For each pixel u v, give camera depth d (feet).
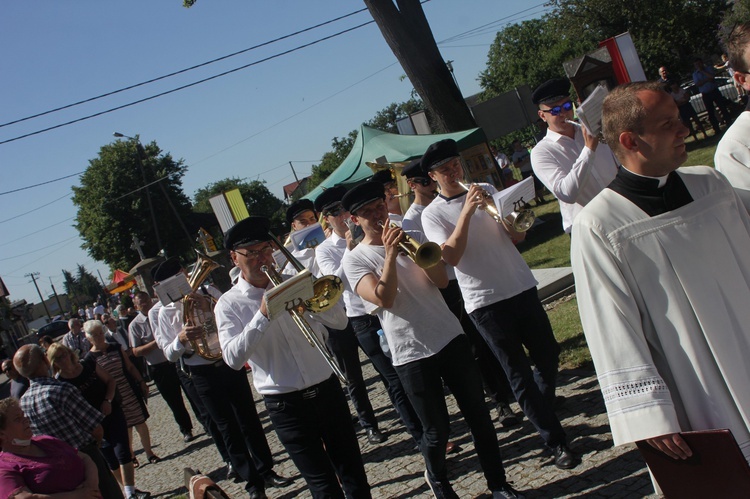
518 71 138.51
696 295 7.75
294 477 19.43
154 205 161.68
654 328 7.93
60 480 13.99
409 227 17.58
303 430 12.71
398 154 43.91
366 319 17.53
